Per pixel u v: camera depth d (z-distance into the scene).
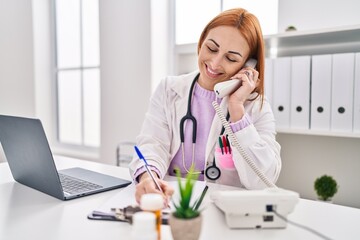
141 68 2.19
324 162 1.69
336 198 1.66
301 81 1.44
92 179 1.07
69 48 2.88
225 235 0.64
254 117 1.15
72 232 0.66
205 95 1.22
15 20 2.74
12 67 2.74
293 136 1.77
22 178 1.01
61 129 3.03
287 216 0.74
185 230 0.54
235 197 0.65
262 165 0.98
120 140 2.36
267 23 1.93
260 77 1.16
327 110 1.39
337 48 1.57
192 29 2.24
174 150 1.22
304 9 1.67
